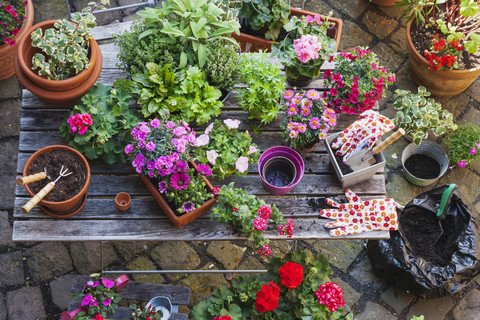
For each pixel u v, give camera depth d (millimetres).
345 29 3760
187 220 2277
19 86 3463
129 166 2430
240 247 3176
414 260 2857
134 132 2193
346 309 3031
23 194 2326
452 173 3391
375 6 3832
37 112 2490
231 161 2338
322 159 2500
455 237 2969
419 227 3010
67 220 2307
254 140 2527
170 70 2408
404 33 3775
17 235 2256
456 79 3307
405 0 3227
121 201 2342
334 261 3145
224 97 2586
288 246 3203
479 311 3066
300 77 2613
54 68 2371
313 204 2410
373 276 3115
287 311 2244
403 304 3061
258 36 3113
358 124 2264
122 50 2477
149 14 2447
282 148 2404
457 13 3441
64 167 2268
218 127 2389
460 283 2891
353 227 2361
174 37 2443
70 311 2459
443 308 3061
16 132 3350
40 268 3035
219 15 2627
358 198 2410
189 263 3123
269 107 2451
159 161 2129
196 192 2193
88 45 2426
